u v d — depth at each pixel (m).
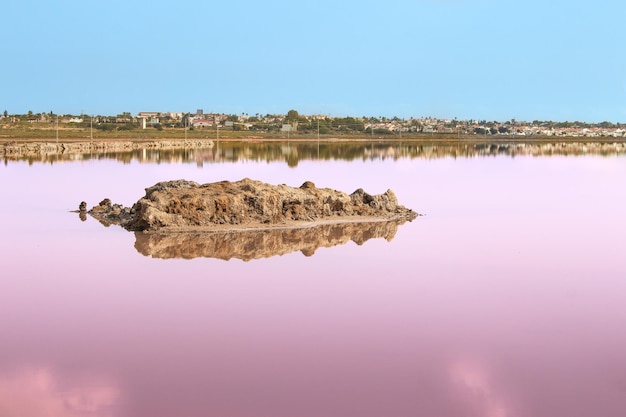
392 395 14.29
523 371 15.47
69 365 15.65
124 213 33.31
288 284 21.84
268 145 128.88
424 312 19.31
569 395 14.33
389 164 74.56
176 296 20.50
